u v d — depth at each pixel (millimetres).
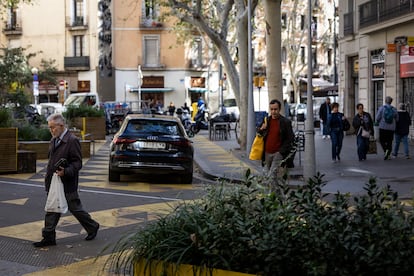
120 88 55000
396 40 25250
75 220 9781
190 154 14625
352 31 30562
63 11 55250
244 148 22719
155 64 55375
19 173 16094
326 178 15164
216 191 5746
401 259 4473
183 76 55719
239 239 4914
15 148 16016
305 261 4695
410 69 25062
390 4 25531
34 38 56375
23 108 28328
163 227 5441
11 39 57250
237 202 5348
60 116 8094
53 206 8000
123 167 14234
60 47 55500
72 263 7301
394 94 26484
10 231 9039
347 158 19656
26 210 10734
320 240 4637
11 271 6957
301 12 61875
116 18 54625
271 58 18672
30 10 56344
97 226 8500
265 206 5152
